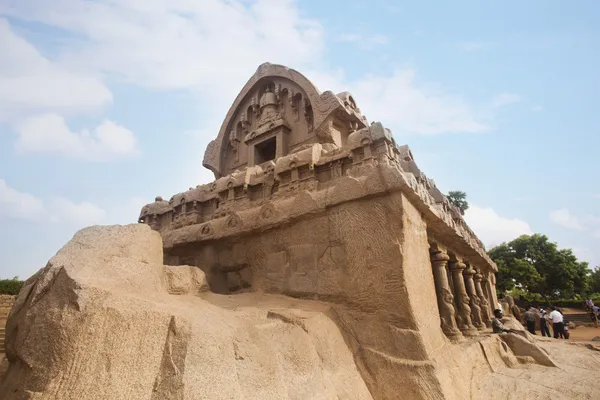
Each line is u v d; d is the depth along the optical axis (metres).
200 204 12.53
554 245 43.12
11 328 4.11
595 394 7.06
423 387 5.37
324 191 7.88
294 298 7.45
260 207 8.95
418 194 7.18
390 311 6.19
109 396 3.12
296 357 4.85
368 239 6.85
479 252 13.32
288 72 14.36
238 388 3.65
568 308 44.69
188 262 10.23
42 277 4.02
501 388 7.21
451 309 9.10
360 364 5.94
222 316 4.65
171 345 3.60
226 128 16.47
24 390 3.10
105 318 3.43
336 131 12.70
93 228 5.16
